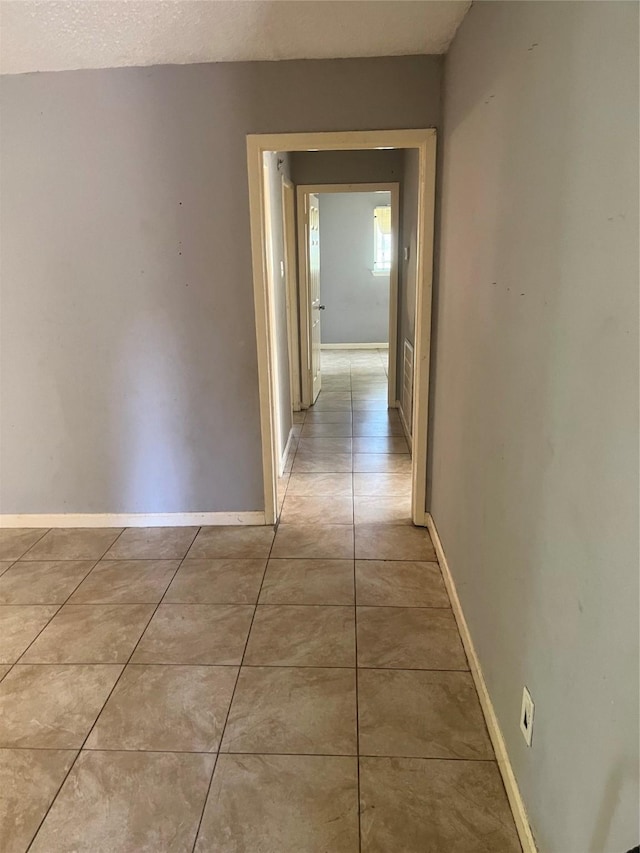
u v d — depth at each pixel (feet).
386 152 16.66
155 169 9.10
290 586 8.75
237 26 7.35
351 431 16.30
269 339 10.03
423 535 10.27
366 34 7.72
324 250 27.37
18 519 10.82
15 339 9.90
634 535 3.00
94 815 5.25
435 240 9.24
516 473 5.11
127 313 9.75
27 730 6.20
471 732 6.07
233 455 10.41
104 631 7.80
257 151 8.96
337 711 6.36
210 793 5.44
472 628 6.95
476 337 6.63
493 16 5.77
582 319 3.64
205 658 7.24
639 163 2.90
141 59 8.40
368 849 4.91
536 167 4.49
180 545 10.06
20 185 9.21
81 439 10.39
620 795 3.19
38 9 6.72
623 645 3.14
